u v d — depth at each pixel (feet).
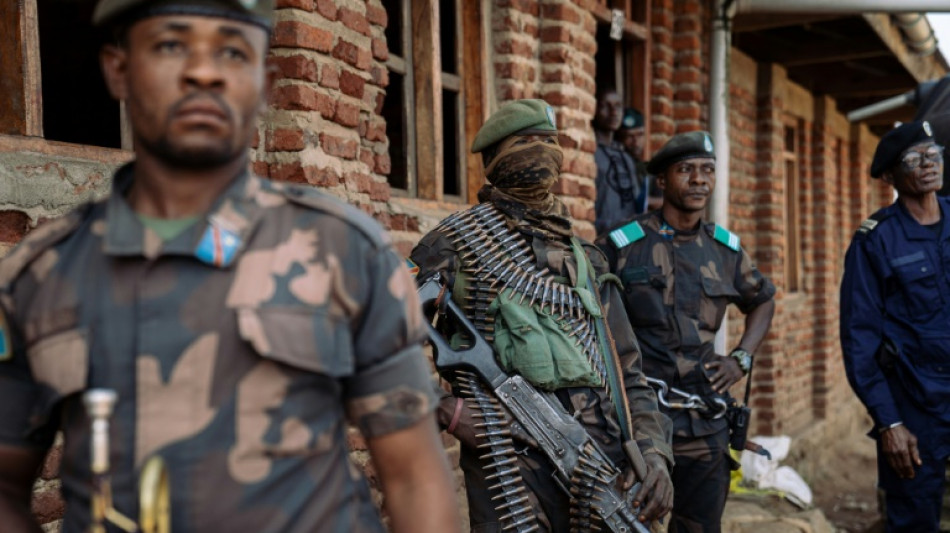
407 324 4.37
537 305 8.80
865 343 14.49
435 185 13.97
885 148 14.60
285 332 3.95
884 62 32.01
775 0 21.89
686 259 12.82
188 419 3.90
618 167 18.62
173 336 3.92
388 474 4.49
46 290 4.03
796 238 33.17
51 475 7.54
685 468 12.58
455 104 15.12
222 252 3.97
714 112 22.40
